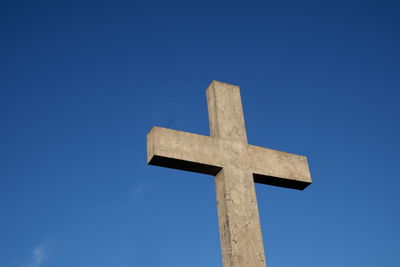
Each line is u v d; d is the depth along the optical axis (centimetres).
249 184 705
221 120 747
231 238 646
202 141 707
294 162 775
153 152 667
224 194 681
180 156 678
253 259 643
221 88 782
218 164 699
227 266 636
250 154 737
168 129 692
